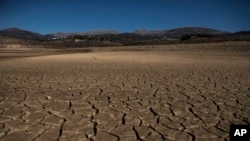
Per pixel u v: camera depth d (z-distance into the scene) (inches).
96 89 271.4
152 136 142.9
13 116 175.9
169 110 192.2
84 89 271.4
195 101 219.9
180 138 140.3
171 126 158.2
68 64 590.6
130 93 251.4
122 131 150.0
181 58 844.0
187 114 182.5
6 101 216.8
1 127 155.3
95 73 408.2
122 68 494.3
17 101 217.2
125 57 901.8
